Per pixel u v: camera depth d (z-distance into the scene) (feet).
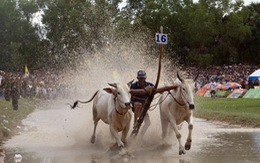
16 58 214.48
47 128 55.52
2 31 227.61
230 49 230.07
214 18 229.66
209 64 220.02
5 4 224.74
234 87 126.82
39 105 109.29
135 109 37.86
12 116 67.46
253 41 242.78
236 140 43.14
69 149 39.37
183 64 231.09
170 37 229.04
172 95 36.60
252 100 100.63
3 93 106.42
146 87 37.01
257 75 123.54
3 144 42.47
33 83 130.52
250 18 248.52
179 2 234.79
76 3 197.98
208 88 135.54
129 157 34.45
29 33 222.69
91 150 38.81
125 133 36.96
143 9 228.22
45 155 36.04
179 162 31.99
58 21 210.59
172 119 36.70
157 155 35.42
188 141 35.94
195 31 223.10
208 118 67.36
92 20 181.57
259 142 41.47
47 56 214.07
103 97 39.75
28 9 223.10
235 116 61.87
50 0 214.28
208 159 32.86
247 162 31.12
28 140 44.96
